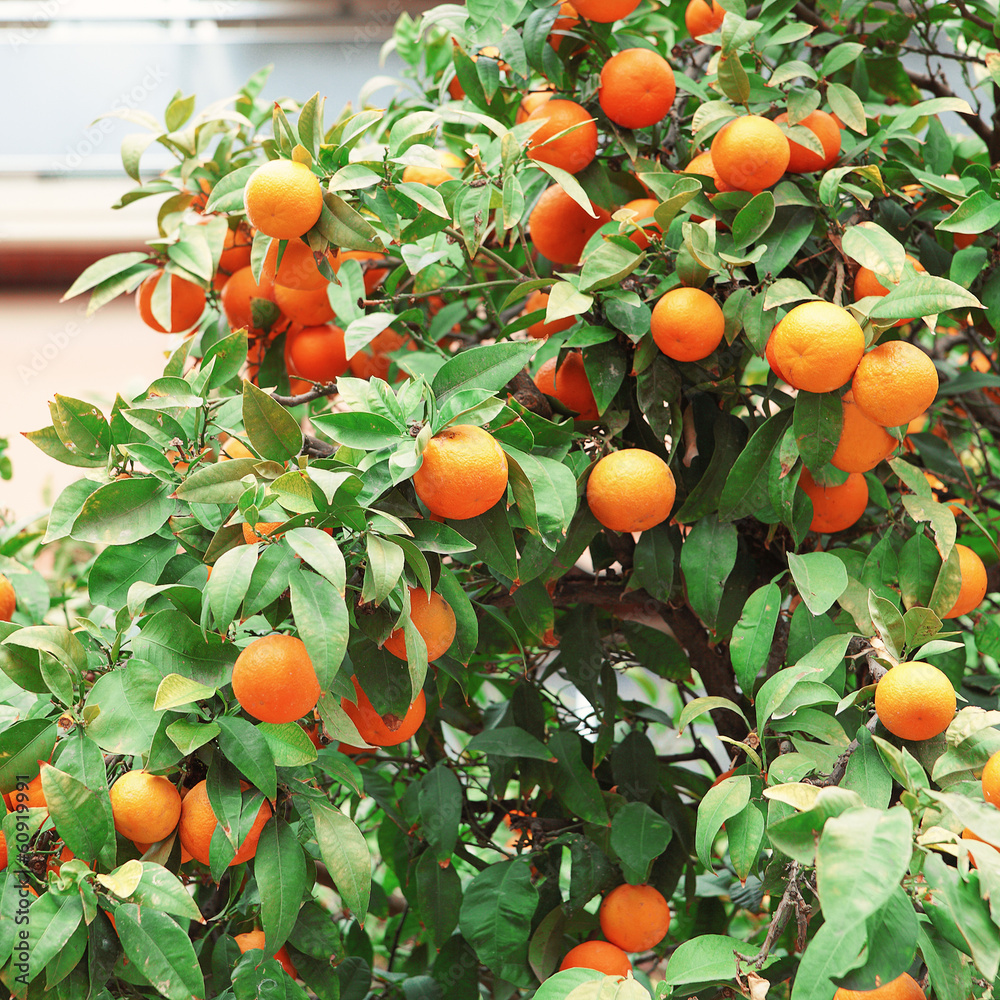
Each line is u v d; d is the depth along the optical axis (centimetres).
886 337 164
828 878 95
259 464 128
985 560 207
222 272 225
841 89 172
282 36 418
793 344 137
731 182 161
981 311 186
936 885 105
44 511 230
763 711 139
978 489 224
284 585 118
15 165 423
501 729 194
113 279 207
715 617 166
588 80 198
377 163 155
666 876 194
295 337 216
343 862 131
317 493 120
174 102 212
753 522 191
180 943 123
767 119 167
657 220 164
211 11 419
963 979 110
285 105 240
